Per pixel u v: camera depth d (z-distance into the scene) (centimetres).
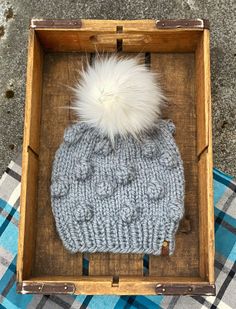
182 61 64
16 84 75
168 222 57
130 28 59
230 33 75
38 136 62
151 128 59
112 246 58
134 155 59
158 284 54
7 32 77
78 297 67
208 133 56
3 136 74
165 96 63
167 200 58
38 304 67
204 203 57
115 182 58
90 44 63
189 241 60
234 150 73
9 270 67
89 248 58
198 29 59
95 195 58
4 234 68
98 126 58
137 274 60
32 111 58
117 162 59
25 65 76
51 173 62
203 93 58
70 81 64
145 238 58
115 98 56
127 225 58
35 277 58
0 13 77
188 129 63
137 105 57
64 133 60
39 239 61
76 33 60
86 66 64
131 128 57
